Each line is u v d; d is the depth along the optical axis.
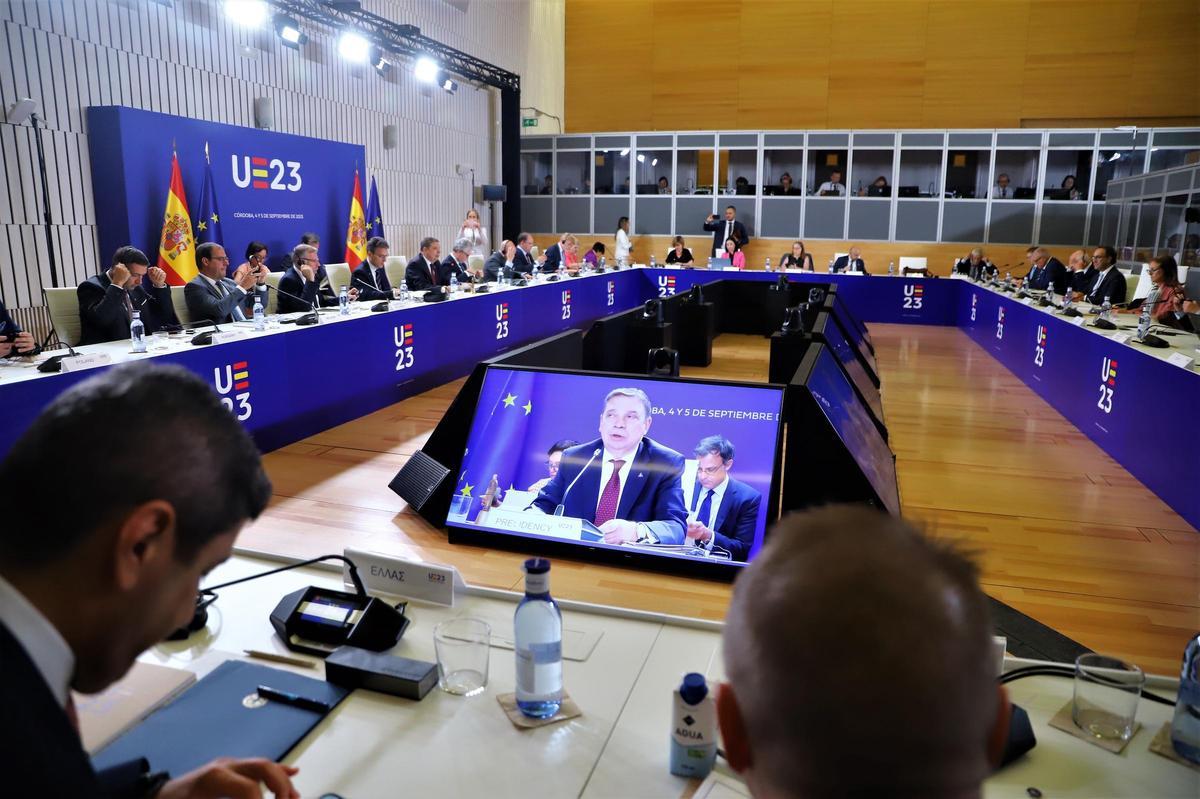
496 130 13.77
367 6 10.39
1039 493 4.23
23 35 6.34
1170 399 4.07
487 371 2.85
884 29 14.21
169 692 1.24
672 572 2.40
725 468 2.39
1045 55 13.66
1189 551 3.47
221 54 8.22
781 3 14.59
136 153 7.04
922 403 6.39
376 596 1.62
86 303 4.86
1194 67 13.17
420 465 3.17
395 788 1.06
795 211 14.33
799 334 5.21
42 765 0.56
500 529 2.59
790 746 0.45
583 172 15.23
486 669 1.33
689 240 14.90
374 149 10.73
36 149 6.50
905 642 0.44
